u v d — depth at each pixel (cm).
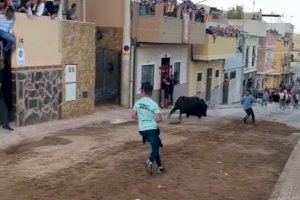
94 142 1317
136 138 1405
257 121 2159
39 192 873
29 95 1510
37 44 1536
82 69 1816
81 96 1828
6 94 1427
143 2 2197
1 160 1089
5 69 1410
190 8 2550
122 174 1011
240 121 2097
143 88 1006
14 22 1415
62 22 1659
